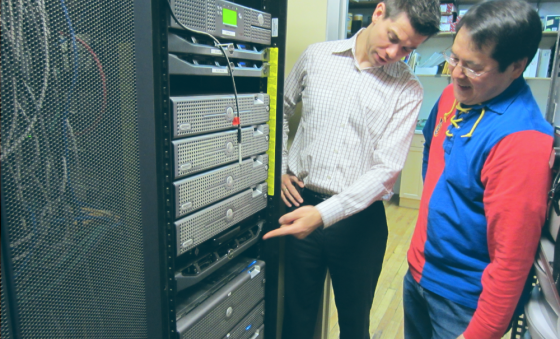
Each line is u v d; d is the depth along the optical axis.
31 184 0.55
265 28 0.98
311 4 1.43
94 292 0.66
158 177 0.73
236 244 1.00
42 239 0.57
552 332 0.77
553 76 1.11
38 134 0.55
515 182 0.76
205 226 0.86
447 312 0.99
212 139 0.84
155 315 0.79
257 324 1.13
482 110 0.88
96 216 0.65
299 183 1.39
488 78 0.79
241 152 0.94
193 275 0.85
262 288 1.12
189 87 1.02
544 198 0.76
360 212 1.31
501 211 0.78
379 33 1.11
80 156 0.61
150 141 0.71
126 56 0.67
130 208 0.72
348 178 1.29
